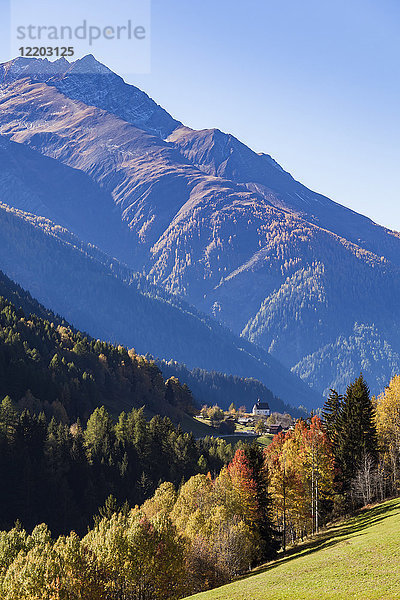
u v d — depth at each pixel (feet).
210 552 302.25
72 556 264.93
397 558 225.15
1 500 510.17
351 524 326.03
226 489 357.41
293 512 362.94
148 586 276.62
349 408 398.42
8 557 308.60
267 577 249.96
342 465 381.81
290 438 428.15
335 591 202.18
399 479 374.84
